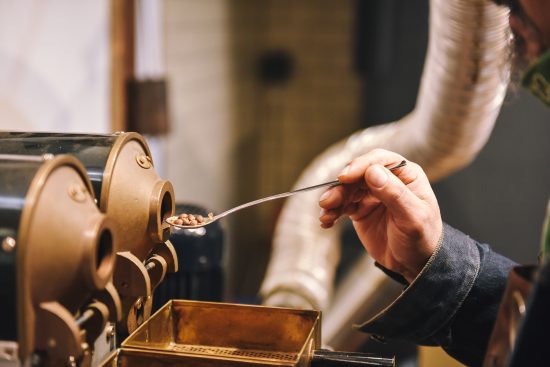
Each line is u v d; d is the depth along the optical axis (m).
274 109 4.96
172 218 0.75
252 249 4.88
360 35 3.76
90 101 2.41
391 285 2.06
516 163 2.96
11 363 0.57
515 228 3.02
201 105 3.82
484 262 0.83
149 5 2.91
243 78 4.59
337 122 4.87
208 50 3.90
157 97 2.57
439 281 0.80
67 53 2.26
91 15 2.39
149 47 2.93
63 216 0.58
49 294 0.57
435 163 1.75
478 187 3.04
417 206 0.80
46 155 0.62
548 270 0.49
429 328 0.82
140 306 0.76
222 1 4.11
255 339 0.77
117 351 0.64
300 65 4.86
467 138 1.57
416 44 3.64
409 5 3.62
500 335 0.57
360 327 0.85
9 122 1.97
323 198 0.83
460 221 3.09
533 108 2.90
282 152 4.99
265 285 2.06
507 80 1.15
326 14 4.77
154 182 0.74
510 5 0.63
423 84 1.57
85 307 0.63
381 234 0.87
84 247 0.58
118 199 0.70
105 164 0.70
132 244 0.71
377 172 0.78
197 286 1.16
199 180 3.82
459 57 1.30
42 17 2.11
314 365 0.71
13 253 0.55
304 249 2.11
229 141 4.37
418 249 0.82
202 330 0.78
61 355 0.57
